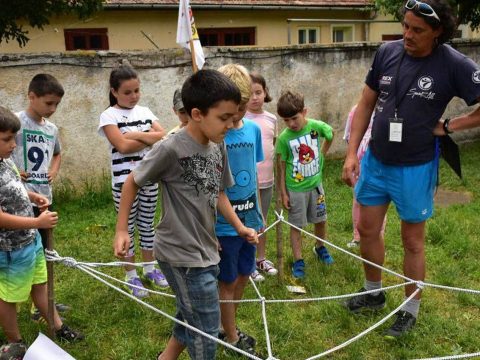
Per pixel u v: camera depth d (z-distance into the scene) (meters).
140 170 2.69
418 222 3.61
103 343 3.63
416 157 3.47
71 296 4.22
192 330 2.80
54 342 3.20
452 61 3.31
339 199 6.89
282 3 12.41
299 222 4.66
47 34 10.13
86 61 6.72
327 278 4.62
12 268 3.13
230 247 3.22
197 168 2.71
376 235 3.83
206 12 11.95
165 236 2.77
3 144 2.97
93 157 6.99
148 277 4.46
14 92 6.29
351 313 4.02
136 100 4.15
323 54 8.91
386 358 3.53
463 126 3.35
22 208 3.15
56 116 6.66
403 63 3.43
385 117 3.48
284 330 3.78
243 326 3.86
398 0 9.52
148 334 3.74
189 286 2.75
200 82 2.57
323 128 4.72
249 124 3.42
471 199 7.04
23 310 3.95
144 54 7.14
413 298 3.74
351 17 14.18
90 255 5.12
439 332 3.78
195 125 2.69
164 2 10.83
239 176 3.33
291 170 4.62
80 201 6.67
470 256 5.08
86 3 6.94
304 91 8.83
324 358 3.52
